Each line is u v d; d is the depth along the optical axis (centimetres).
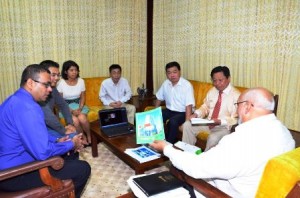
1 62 321
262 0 258
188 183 125
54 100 248
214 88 272
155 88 419
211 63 324
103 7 374
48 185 148
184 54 360
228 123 239
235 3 284
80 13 359
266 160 109
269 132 111
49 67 231
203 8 321
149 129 199
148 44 417
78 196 176
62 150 161
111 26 386
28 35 330
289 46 245
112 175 239
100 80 370
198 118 257
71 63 308
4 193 143
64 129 229
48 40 344
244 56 285
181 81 293
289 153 96
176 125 273
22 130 146
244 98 120
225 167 110
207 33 322
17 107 148
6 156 152
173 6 362
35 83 155
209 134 243
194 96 317
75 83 319
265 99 114
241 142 111
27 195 141
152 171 240
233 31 291
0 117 151
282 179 88
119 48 399
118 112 264
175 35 368
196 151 187
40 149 146
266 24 259
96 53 383
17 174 134
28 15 326
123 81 356
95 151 277
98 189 215
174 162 127
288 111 254
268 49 261
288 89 252
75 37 362
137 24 404
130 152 199
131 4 393
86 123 297
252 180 112
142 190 119
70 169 166
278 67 256
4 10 312
